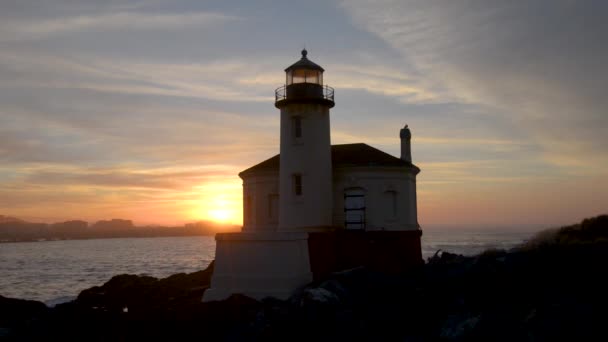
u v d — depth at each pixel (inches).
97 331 1126.4
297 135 1434.5
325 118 1455.5
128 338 1065.5
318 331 943.0
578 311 820.6
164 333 1054.4
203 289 1355.8
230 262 1198.9
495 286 970.1
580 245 1061.8
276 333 956.0
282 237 1170.0
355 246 1318.9
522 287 939.3
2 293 2600.9
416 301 1011.3
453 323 891.4
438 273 1181.7
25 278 3491.6
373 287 1102.4
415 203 1551.4
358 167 1435.8
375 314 970.1
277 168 1540.4
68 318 1215.6
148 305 1325.0
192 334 1029.2
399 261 1380.4
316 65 1460.4
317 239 1226.0
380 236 1387.8
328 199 1437.0
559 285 913.5
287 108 1438.2
